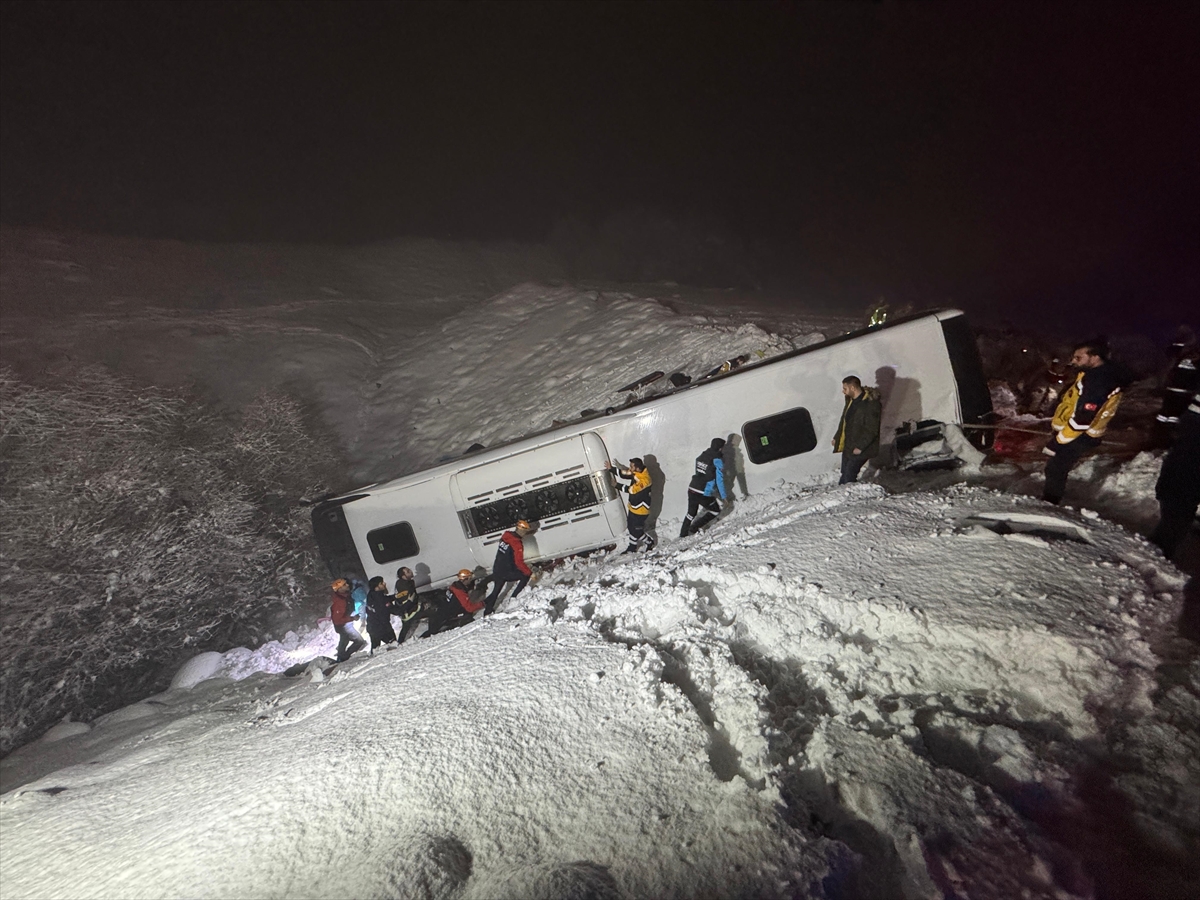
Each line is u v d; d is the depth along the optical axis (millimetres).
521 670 4742
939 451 7875
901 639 4016
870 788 3082
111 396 13133
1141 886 2576
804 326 16203
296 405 17703
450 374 20547
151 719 8656
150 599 10672
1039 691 3465
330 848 3512
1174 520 4406
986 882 2617
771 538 5688
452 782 3744
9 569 9953
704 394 8664
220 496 12117
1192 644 3580
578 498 9055
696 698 4031
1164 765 3010
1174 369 6680
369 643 9859
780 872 2770
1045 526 4840
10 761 8648
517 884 2945
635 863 2984
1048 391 10383
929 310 8344
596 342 18500
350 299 28188
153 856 3908
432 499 9648
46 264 26609
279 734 5312
